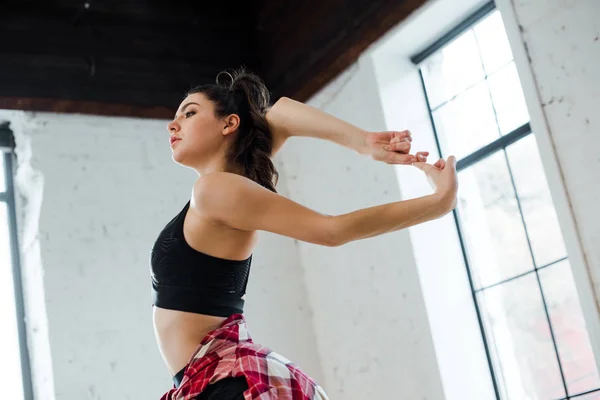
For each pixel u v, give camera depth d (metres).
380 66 4.67
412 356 4.37
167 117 5.01
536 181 4.08
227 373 1.75
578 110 3.53
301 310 5.03
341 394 4.82
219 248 1.84
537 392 4.07
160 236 1.89
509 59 4.22
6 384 4.29
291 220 1.75
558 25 3.62
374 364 4.61
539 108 3.67
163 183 4.84
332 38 4.94
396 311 4.48
